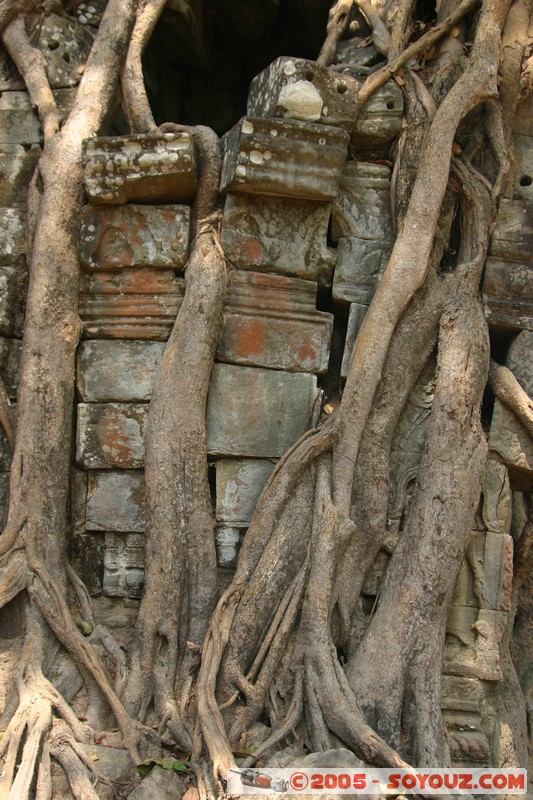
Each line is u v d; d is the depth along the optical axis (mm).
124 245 3654
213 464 3590
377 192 3775
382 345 3506
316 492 3412
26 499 3428
